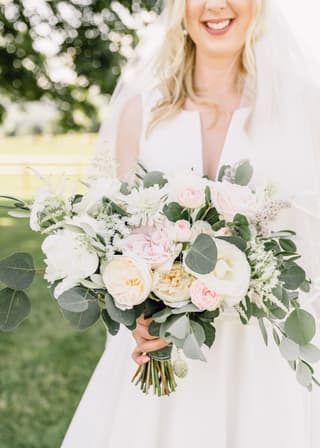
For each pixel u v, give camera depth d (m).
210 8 2.19
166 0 2.46
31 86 8.02
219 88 2.36
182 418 2.13
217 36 2.24
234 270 1.76
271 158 2.19
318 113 2.25
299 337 1.83
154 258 1.77
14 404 4.24
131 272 1.77
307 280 1.96
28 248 8.95
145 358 1.99
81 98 8.10
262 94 2.24
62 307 1.79
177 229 1.79
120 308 1.80
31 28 7.74
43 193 1.88
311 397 2.24
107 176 2.00
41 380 4.61
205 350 2.14
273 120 2.23
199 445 2.12
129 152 2.48
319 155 2.25
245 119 2.26
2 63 7.90
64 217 1.85
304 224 2.17
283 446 2.11
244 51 2.31
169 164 2.30
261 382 2.13
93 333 5.65
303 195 2.15
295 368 1.88
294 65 2.29
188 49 2.40
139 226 1.88
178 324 1.77
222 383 2.14
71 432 2.38
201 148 2.29
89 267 1.79
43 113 8.48
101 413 2.32
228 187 1.84
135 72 2.55
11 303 1.91
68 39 7.68
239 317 2.02
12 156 10.59
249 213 1.83
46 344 5.35
